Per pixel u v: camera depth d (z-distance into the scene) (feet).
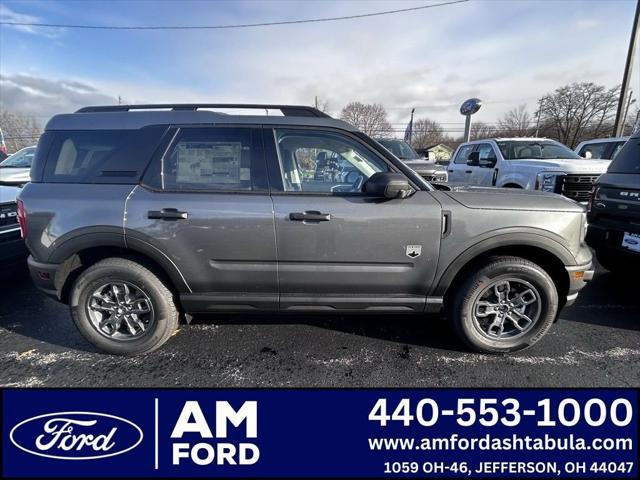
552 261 8.80
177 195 8.11
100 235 8.11
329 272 8.32
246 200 8.07
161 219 8.01
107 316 8.91
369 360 8.86
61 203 8.13
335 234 8.09
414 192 8.30
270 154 8.30
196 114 8.51
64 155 8.41
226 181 8.25
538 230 8.20
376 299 8.68
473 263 8.71
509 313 8.84
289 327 10.42
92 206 8.07
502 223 8.18
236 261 8.29
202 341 9.66
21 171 23.29
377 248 8.20
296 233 8.08
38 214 8.18
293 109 8.89
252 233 8.08
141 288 8.53
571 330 10.23
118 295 8.73
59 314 11.22
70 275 8.79
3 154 28.99
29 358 8.85
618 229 12.03
